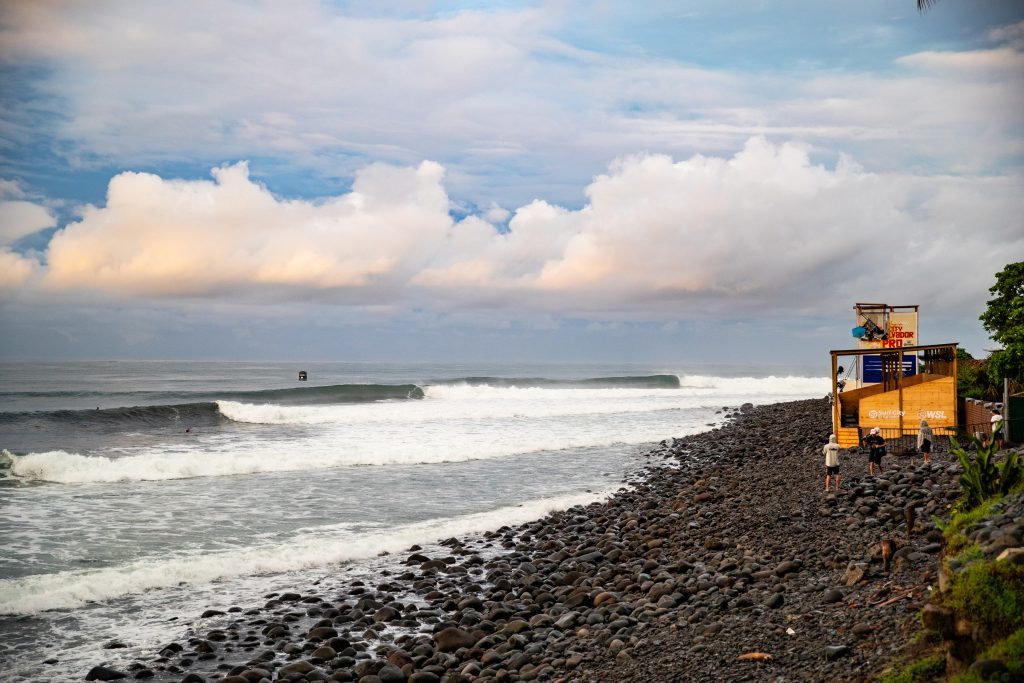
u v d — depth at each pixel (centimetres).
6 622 1391
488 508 2397
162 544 1903
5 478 2756
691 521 1895
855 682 764
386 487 2705
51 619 1410
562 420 4959
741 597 1130
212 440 3822
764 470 2577
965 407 2420
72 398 6297
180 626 1382
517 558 1809
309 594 1568
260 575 1694
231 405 4728
